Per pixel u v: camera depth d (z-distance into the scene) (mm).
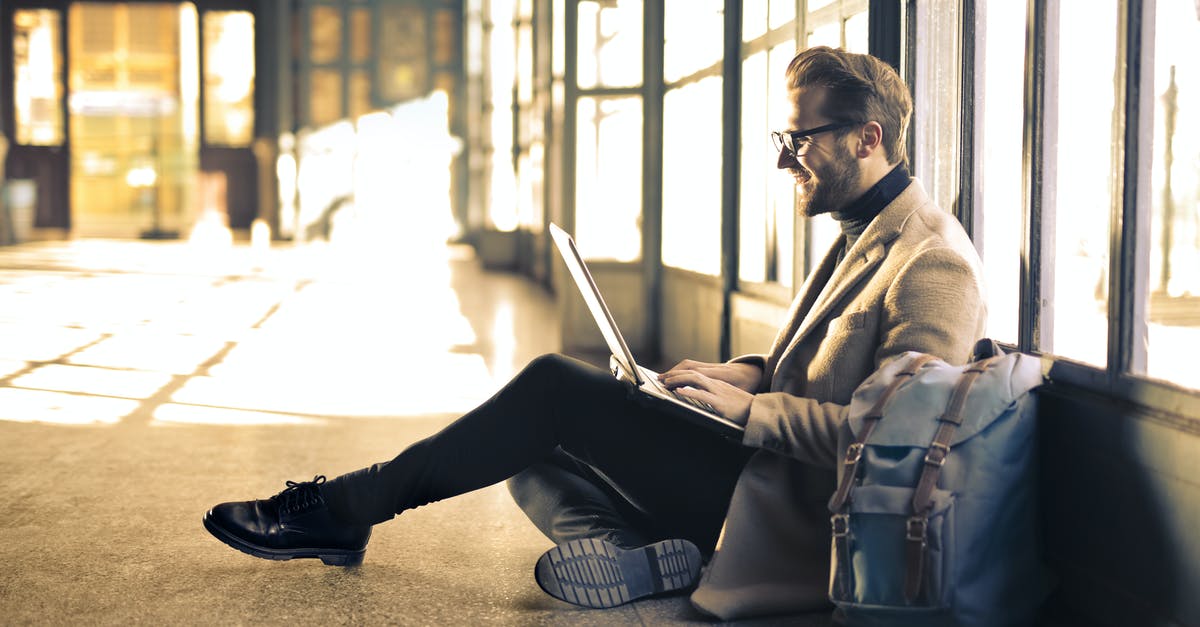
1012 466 2152
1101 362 2404
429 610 2520
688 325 6520
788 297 4762
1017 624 2186
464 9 18016
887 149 2449
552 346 7500
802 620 2426
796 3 4512
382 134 18141
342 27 18000
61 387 5617
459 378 6105
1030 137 2555
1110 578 2252
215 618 2461
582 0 7219
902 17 3316
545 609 2527
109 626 2410
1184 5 2213
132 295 10078
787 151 2471
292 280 11852
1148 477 2121
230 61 18250
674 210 6895
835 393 2373
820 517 2404
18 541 3051
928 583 2053
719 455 2516
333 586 2684
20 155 18172
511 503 3494
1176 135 2234
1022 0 2820
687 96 6516
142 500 3502
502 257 14156
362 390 5688
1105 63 2477
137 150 18516
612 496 2717
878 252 2414
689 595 2590
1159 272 2234
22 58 18016
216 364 6434
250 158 18422
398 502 2547
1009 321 2934
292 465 4031
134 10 18172
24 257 13883
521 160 13898
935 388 2143
